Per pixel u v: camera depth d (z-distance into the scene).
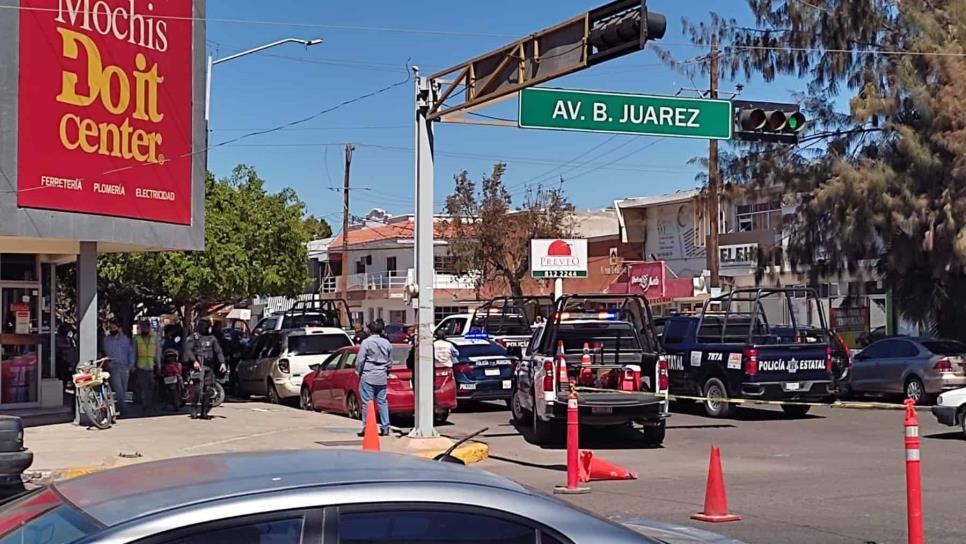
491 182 49.75
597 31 12.72
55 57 16.66
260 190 36.56
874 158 28.34
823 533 9.36
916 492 7.67
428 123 15.52
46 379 20.16
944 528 9.56
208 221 34.09
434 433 15.91
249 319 66.31
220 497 3.50
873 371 24.61
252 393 26.20
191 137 19.28
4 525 3.70
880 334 31.66
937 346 23.70
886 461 14.62
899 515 10.26
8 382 19.56
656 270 41.31
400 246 61.62
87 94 17.17
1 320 19.47
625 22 12.30
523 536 3.71
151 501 3.51
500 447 16.66
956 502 10.99
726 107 16.34
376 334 17.25
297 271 36.53
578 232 55.12
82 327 18.17
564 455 15.62
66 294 37.03
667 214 45.94
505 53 14.32
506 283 51.03
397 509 3.59
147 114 18.33
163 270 33.25
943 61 26.50
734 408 21.69
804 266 30.28
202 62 19.52
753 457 15.23
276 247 35.97
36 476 12.90
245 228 34.81
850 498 11.35
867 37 28.92
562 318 17.53
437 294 57.03
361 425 18.59
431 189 15.67
